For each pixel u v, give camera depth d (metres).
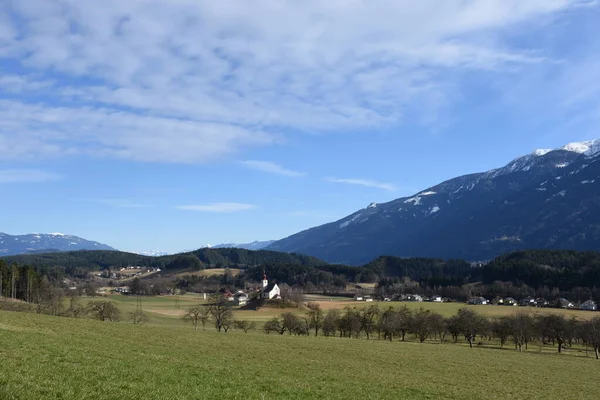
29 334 41.88
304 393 32.03
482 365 65.88
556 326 113.12
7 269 165.38
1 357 27.88
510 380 53.94
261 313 177.50
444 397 38.75
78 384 23.38
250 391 29.33
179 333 66.19
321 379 40.12
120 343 46.09
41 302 138.25
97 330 56.00
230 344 59.78
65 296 181.38
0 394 18.95
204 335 68.50
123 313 153.38
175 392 25.25
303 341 76.19
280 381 35.50
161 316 163.50
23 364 26.67
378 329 121.06
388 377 46.38
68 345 38.47
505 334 117.69
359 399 32.84
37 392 20.28
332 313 131.38
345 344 77.50
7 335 38.84
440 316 127.38
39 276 185.50
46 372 25.16
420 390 40.53
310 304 188.25
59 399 20.11
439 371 55.97
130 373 29.05
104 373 27.56
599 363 83.69
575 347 126.81
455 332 123.94
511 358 79.62
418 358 67.06
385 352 70.50
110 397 21.80
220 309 122.19
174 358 40.28
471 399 39.16
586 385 55.69
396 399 34.94
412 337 137.62
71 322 61.53
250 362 45.62
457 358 71.94
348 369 49.06
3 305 114.25
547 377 59.59
